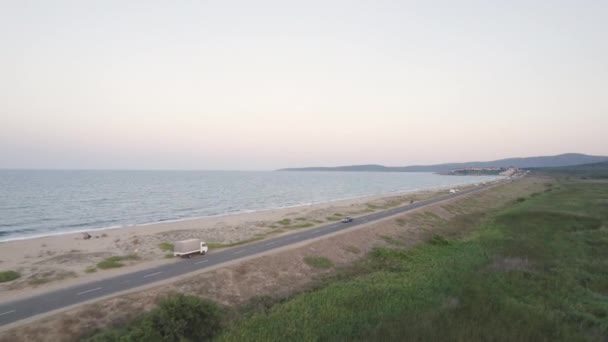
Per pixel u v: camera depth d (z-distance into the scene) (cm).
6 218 7338
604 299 2508
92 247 4538
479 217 7006
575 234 4659
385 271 3256
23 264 3641
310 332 2020
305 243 4147
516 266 3272
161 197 12631
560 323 2109
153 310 2136
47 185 16538
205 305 2097
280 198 13888
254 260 3350
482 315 2189
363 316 2220
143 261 3625
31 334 1919
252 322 2152
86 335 2005
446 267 3291
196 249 3797
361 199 12325
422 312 2239
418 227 5791
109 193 13362
